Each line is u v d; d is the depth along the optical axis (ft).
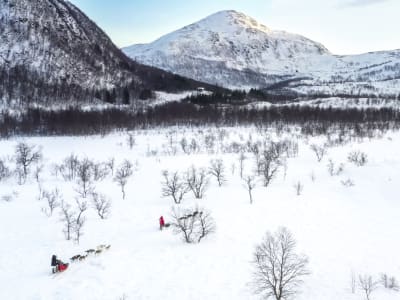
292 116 585.63
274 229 189.57
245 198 242.78
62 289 132.16
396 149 368.48
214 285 134.21
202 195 248.73
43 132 495.00
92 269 146.41
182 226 179.73
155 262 152.15
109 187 275.18
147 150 398.83
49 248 169.27
